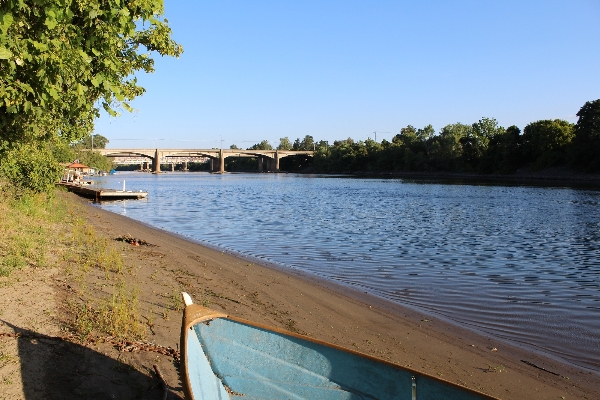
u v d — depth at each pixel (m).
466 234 22.81
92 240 15.05
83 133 11.80
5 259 10.29
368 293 11.88
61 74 6.95
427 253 17.75
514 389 6.92
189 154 145.38
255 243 19.64
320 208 36.59
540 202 40.44
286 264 15.30
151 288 10.41
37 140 9.77
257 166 181.00
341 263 15.64
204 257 15.49
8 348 6.20
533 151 92.00
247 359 5.94
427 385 5.14
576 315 10.38
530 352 8.30
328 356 5.88
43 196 22.31
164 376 6.26
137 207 36.91
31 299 8.20
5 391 5.25
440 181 84.62
